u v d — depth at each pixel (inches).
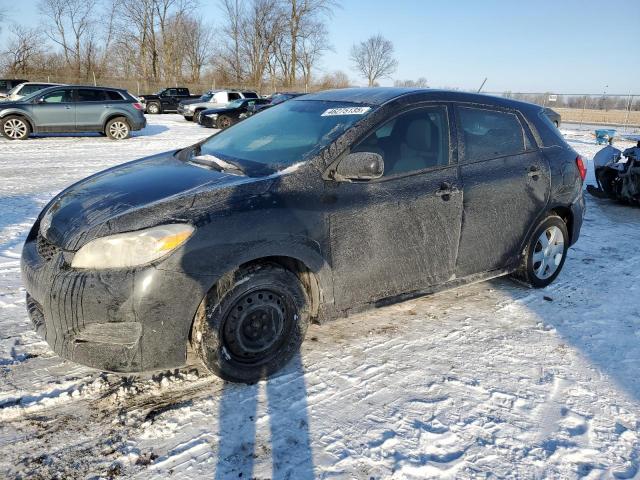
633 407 110.2
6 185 321.4
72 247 100.2
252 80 2309.3
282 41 2269.9
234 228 103.3
